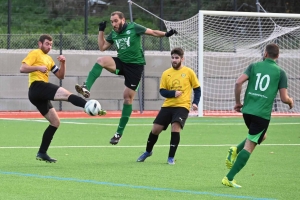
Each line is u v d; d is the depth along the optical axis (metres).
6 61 48.94
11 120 41.31
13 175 17.91
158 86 51.28
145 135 32.19
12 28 60.75
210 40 51.09
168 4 63.09
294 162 21.84
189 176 18.20
